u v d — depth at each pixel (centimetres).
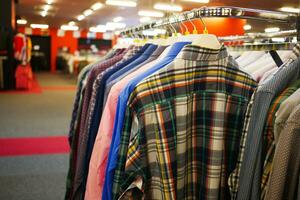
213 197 115
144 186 103
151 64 132
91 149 151
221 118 114
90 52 1575
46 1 899
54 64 1961
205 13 118
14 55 915
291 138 80
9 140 426
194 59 111
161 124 106
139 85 104
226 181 117
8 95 815
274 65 135
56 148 400
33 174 315
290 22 133
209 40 112
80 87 190
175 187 111
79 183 160
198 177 118
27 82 945
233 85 116
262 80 122
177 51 119
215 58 113
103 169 128
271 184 83
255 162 94
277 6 419
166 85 107
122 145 108
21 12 1087
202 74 113
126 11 991
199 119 116
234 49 165
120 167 109
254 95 98
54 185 291
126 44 186
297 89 92
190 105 113
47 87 1036
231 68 115
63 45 1945
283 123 82
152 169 106
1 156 364
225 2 440
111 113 125
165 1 618
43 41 1944
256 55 158
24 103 708
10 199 262
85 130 160
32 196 269
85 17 1184
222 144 115
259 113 94
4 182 294
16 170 324
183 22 148
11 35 904
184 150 113
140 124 103
